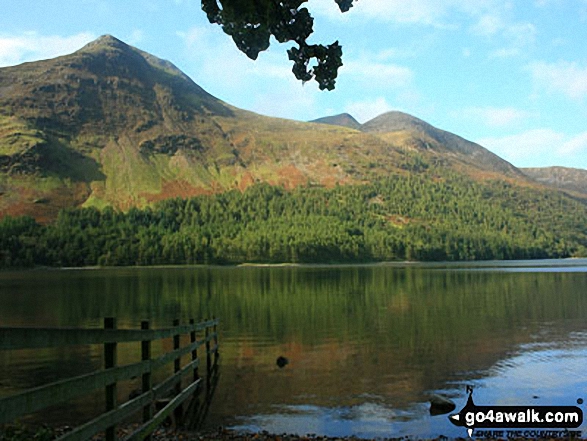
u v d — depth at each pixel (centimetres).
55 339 595
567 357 2383
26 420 1470
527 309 4459
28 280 12069
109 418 767
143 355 1048
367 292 6675
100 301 5878
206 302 5588
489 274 11838
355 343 2803
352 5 1288
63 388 607
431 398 1673
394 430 1411
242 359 2408
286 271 16100
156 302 5666
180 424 1454
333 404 1659
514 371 2108
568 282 8344
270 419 1506
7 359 2412
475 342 2800
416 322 3650
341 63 1285
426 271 14400
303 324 3625
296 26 1244
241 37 1256
